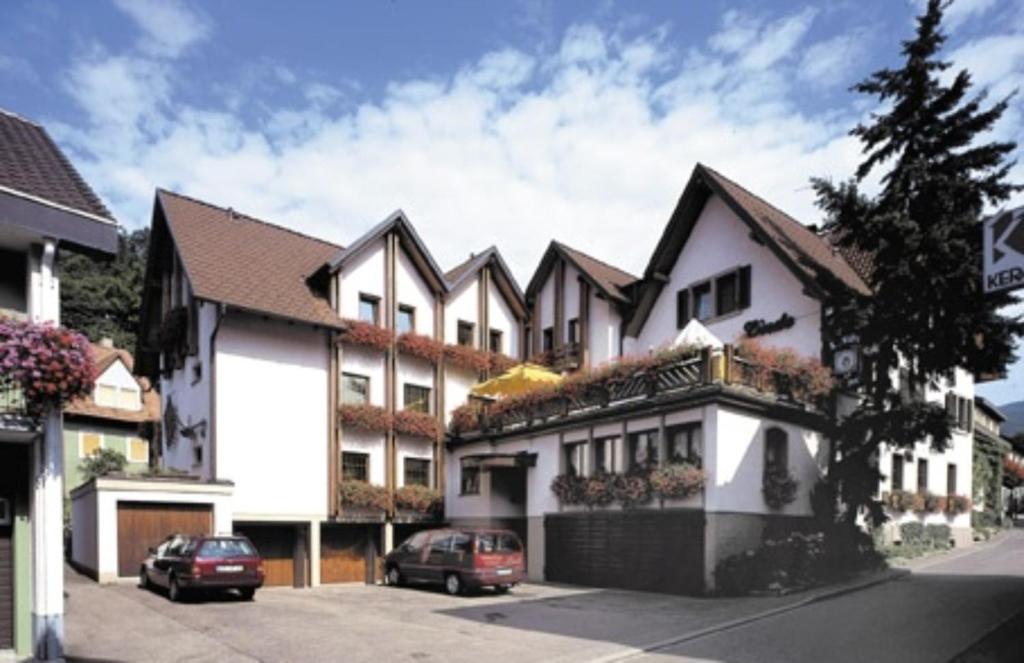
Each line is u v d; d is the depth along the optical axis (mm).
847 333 20000
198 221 23891
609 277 28938
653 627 13484
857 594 16109
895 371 22094
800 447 19656
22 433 10516
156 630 13180
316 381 23312
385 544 24469
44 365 10266
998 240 8812
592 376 21312
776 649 11375
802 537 18312
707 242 24906
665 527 18516
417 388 26344
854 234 19578
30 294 11000
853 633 12281
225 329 21484
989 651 10812
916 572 19328
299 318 22312
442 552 19656
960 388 28734
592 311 27969
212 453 20859
